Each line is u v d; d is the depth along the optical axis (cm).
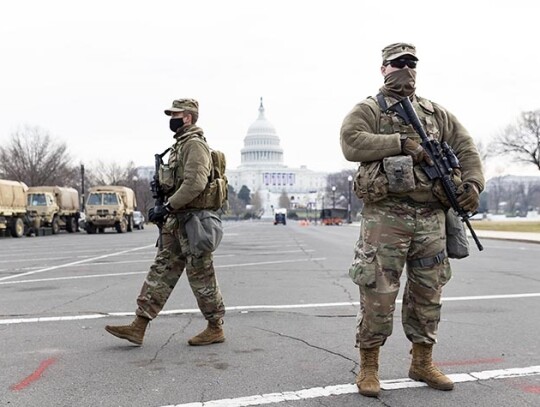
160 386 392
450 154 382
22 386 394
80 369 434
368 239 381
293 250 1784
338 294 812
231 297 783
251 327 582
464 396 369
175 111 492
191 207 484
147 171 10175
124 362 452
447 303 728
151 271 500
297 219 14062
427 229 381
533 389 383
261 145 18825
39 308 693
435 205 386
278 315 648
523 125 5503
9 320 619
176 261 500
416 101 397
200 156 471
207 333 510
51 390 385
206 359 461
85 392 380
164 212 477
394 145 367
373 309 375
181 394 375
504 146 5588
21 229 2953
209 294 502
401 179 362
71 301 746
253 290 853
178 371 428
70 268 1180
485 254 1648
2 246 2038
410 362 449
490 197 14712
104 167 7519
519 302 736
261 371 427
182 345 507
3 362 453
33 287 883
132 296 790
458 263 1309
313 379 407
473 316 638
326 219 8006
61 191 3488
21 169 5197
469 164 394
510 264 1286
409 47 389
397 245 375
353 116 385
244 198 16550
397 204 376
